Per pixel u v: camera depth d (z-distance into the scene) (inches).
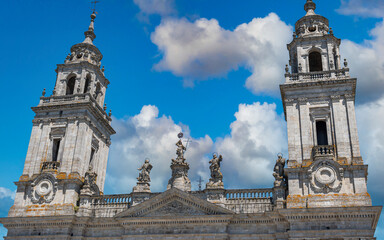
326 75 2052.2
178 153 2106.3
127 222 1916.8
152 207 1931.6
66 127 2228.1
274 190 1892.2
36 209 2057.1
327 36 2133.4
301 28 2241.6
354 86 2041.1
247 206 1907.0
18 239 1989.4
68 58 2477.9
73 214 1996.8
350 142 1882.4
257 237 1814.7
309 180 1843.0
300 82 2033.7
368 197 1749.5
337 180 1813.5
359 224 1695.4
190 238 1840.6
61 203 2053.4
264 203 1897.1
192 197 1888.5
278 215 1791.3
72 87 2491.4
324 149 1904.5
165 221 1881.2
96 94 2477.9
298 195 1828.2
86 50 2470.5
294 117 1995.6
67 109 2261.3
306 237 1720.0
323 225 1728.6
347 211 1696.6
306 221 1747.0
